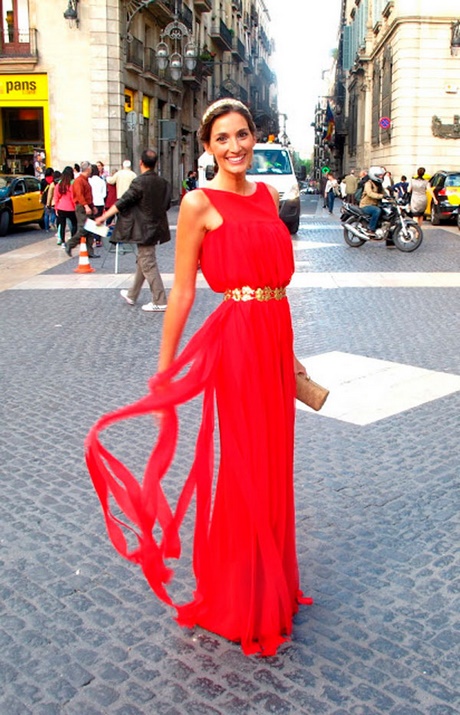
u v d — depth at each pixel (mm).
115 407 5426
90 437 2459
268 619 2703
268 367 2582
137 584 3174
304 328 7898
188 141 41531
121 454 4559
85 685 2545
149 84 31828
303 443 4715
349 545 3484
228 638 2779
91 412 5324
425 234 19125
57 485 4121
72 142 26641
